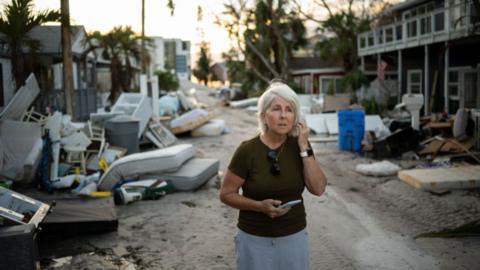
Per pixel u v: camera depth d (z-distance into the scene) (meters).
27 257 3.98
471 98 19.23
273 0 35.12
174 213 7.54
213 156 13.80
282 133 2.88
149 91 22.14
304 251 2.97
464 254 5.64
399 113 19.48
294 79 43.28
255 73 41.94
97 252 5.79
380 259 5.54
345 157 13.00
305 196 8.67
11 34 11.51
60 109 15.75
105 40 23.98
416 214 7.36
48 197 7.44
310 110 24.27
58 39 17.52
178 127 18.64
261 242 2.91
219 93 59.06
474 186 8.76
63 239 6.16
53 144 9.25
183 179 8.94
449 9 17.06
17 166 8.90
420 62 24.11
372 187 9.30
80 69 19.44
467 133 12.80
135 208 7.84
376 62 32.56
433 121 15.17
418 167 11.04
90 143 10.20
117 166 8.87
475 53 18.81
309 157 2.91
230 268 5.34
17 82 11.84
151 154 9.05
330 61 36.91
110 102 24.94
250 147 2.94
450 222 6.90
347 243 6.12
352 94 26.88
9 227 4.15
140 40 27.64
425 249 5.84
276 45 38.84
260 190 2.88
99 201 7.13
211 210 7.73
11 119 9.61
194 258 5.64
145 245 6.05
